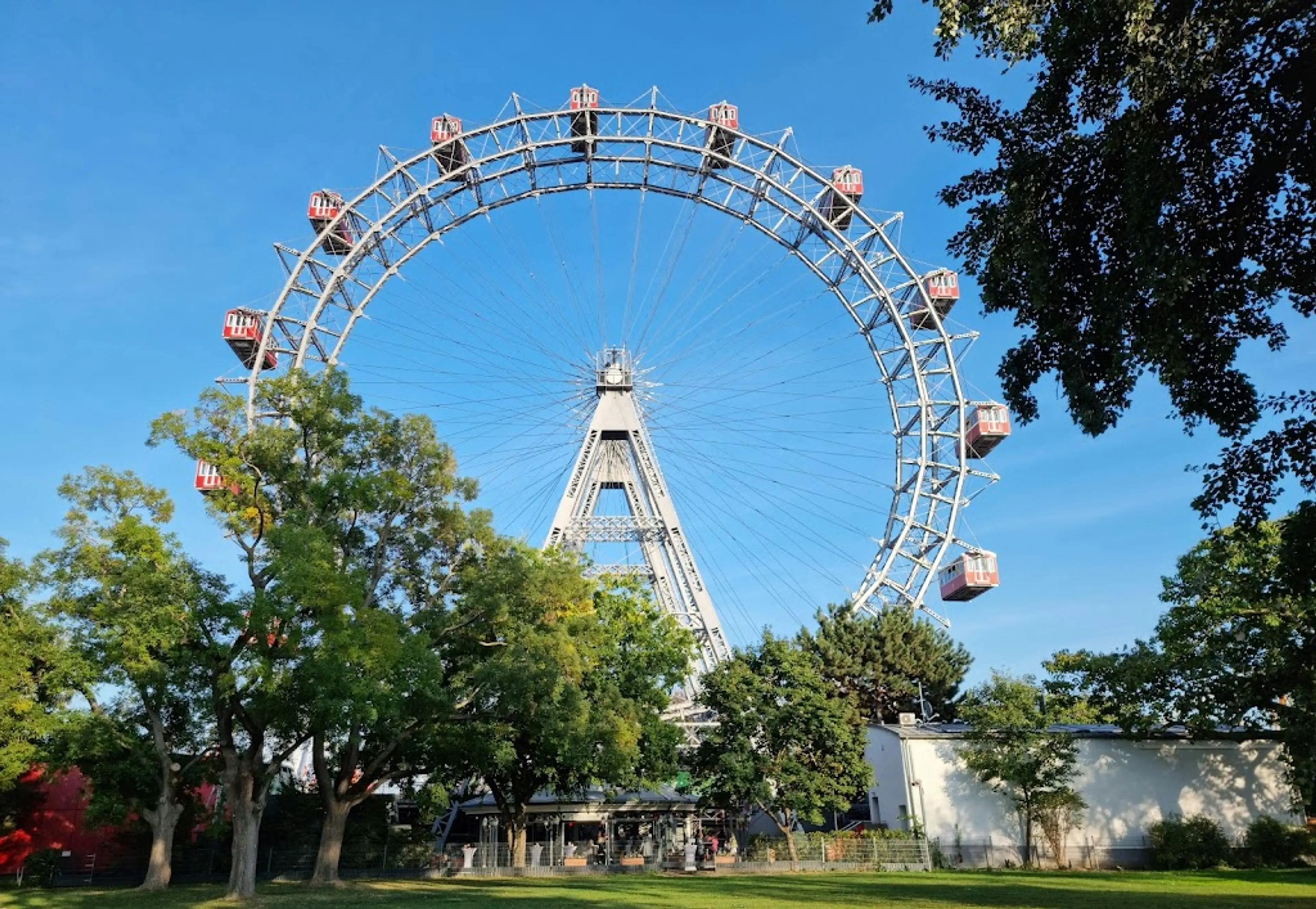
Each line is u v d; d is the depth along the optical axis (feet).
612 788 176.35
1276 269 52.54
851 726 183.52
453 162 233.96
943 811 169.17
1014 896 96.53
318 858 132.26
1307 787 147.43
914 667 220.64
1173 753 171.83
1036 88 56.65
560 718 131.75
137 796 150.20
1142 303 54.95
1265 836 159.12
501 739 148.77
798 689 164.25
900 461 240.32
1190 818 163.94
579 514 236.22
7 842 171.83
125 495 120.06
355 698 101.91
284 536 104.63
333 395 122.01
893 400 242.37
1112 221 56.03
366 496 117.19
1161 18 48.06
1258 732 158.40
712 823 211.00
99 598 118.32
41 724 130.52
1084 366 57.26
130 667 106.42
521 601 129.18
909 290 242.78
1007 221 56.95
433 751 145.59
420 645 112.37
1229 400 55.26
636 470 243.19
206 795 190.60
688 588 228.84
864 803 210.79
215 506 112.88
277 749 136.36
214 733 145.38
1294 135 49.01
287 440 119.96
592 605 163.22
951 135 61.87
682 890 112.06
